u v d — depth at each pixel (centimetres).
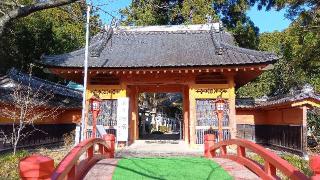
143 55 1609
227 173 788
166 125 4488
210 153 1070
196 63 1430
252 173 779
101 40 1741
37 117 1507
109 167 823
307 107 1338
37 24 2550
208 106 1497
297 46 2102
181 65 1420
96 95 1525
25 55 2558
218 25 1922
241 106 1836
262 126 1873
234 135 1456
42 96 1842
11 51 2428
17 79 1819
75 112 1955
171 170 822
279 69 2786
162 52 1642
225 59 1462
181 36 1864
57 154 1312
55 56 1498
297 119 1398
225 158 982
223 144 970
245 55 1473
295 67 2067
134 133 1795
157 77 1534
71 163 518
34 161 360
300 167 1013
